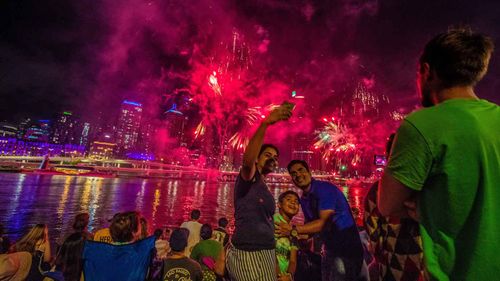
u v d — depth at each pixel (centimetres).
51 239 2391
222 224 589
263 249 212
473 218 98
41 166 14362
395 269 183
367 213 228
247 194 220
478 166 98
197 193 8912
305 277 337
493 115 107
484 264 94
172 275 318
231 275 221
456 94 118
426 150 104
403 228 184
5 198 5431
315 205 297
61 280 384
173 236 333
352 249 277
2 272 326
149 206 5425
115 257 283
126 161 16662
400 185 109
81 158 15838
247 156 206
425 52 129
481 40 117
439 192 103
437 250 104
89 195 6688
